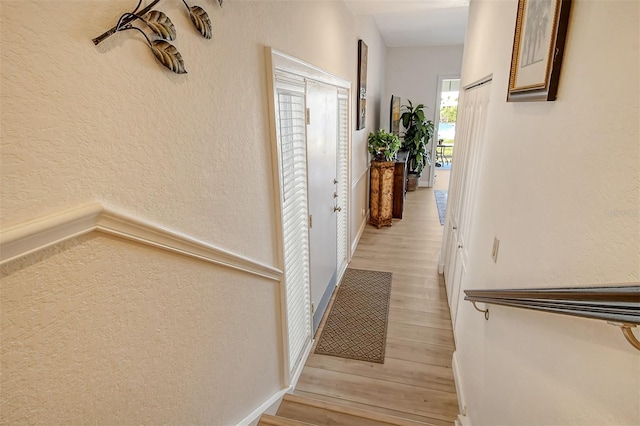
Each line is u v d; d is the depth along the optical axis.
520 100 1.24
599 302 0.61
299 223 2.21
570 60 0.91
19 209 0.57
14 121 0.55
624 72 0.68
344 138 3.56
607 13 0.75
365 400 2.16
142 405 0.90
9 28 0.53
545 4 1.03
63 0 0.61
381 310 3.10
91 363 0.73
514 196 1.33
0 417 0.57
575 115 0.88
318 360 2.50
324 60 2.50
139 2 0.78
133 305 0.84
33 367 0.62
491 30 1.96
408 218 5.66
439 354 2.54
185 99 0.97
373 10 3.37
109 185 0.74
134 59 0.78
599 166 0.76
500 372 1.34
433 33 5.54
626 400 0.64
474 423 1.70
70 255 0.66
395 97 6.49
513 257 1.29
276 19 1.59
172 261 0.97
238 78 1.27
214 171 1.15
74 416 0.71
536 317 1.03
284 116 1.81
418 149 6.98
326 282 3.06
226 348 1.33
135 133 0.80
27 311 0.59
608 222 0.72
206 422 1.22
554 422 0.89
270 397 1.85
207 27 1.02
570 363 0.83
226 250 1.23
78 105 0.66
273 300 1.78
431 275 3.74
